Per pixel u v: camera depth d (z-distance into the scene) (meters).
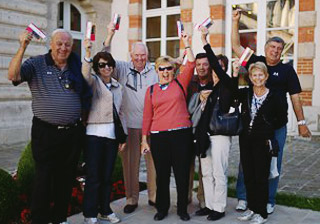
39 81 3.49
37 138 3.57
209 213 4.28
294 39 9.55
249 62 4.38
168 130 4.06
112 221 4.08
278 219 4.18
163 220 4.16
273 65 4.23
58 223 3.82
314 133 9.16
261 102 3.94
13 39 8.73
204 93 4.11
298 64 9.41
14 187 3.99
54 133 3.55
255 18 10.02
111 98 3.90
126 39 11.79
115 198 4.91
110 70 3.96
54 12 9.94
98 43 11.64
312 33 9.23
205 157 4.09
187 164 4.11
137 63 4.40
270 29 9.85
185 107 4.16
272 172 4.07
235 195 5.01
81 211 4.43
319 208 4.52
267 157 3.94
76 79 3.58
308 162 7.01
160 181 4.17
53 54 3.52
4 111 8.59
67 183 3.79
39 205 3.65
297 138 9.32
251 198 4.08
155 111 4.14
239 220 4.14
